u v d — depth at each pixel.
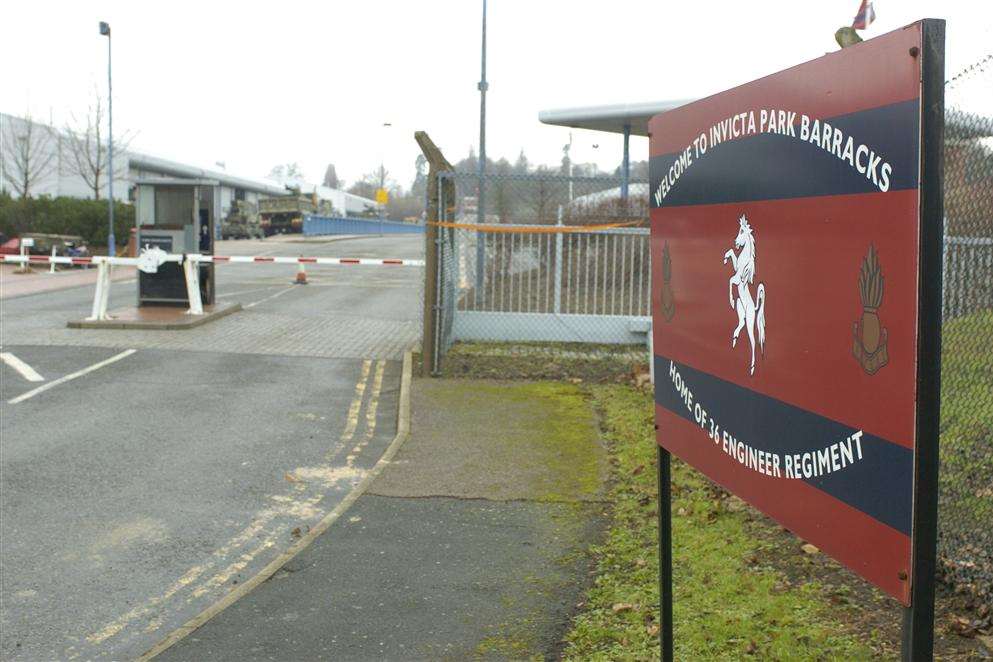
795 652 3.86
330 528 5.94
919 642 2.03
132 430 8.57
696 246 3.19
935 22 1.90
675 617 4.32
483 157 21.39
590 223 12.28
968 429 5.11
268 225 66.12
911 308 1.98
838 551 2.33
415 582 5.04
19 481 7.02
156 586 5.20
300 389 10.40
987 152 4.40
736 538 5.38
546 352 11.91
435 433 8.25
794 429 2.53
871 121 2.10
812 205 2.39
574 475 6.96
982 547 4.52
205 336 13.92
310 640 4.37
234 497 6.76
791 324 2.52
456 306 12.46
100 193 52.28
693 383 3.25
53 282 24.39
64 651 4.45
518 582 5.00
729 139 2.89
